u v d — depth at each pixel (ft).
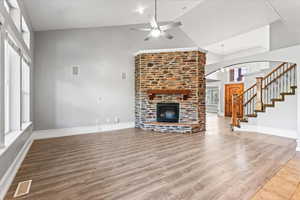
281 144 14.28
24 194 6.91
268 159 10.77
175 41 22.16
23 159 10.68
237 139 15.92
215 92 39.47
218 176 8.45
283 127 17.34
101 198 6.63
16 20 10.66
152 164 9.95
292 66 17.13
